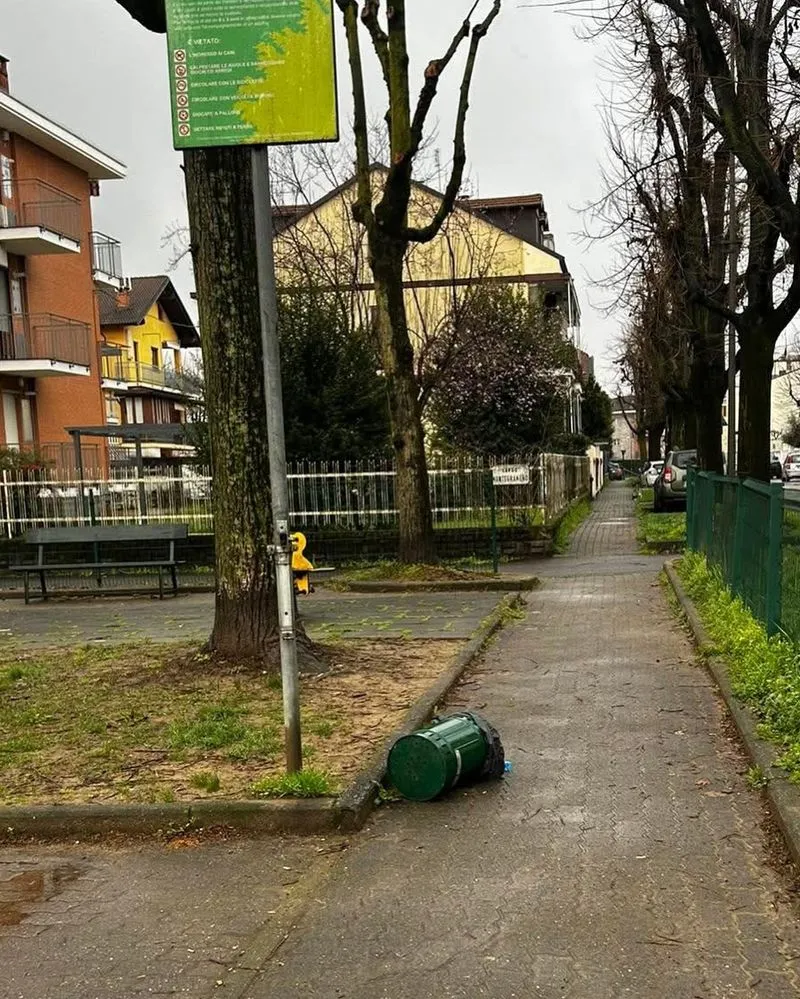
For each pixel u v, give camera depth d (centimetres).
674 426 4338
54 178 3053
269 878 432
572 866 425
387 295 1408
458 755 514
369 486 1745
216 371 794
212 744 606
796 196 1228
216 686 759
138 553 1788
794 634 684
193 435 1942
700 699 695
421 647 916
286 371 1812
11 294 2825
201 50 499
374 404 1881
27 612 1396
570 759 573
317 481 1753
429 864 436
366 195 1381
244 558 812
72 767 578
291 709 522
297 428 1798
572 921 376
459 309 2698
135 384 4891
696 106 1356
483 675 812
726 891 395
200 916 397
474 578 1381
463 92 1312
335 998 331
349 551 1733
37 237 2703
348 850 457
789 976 331
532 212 4425
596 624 1038
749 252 1456
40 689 809
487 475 1747
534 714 676
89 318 3275
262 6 495
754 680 655
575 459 3069
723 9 1153
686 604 1052
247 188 773
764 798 489
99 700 747
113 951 371
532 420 3102
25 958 369
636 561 1666
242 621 816
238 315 788
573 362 3709
